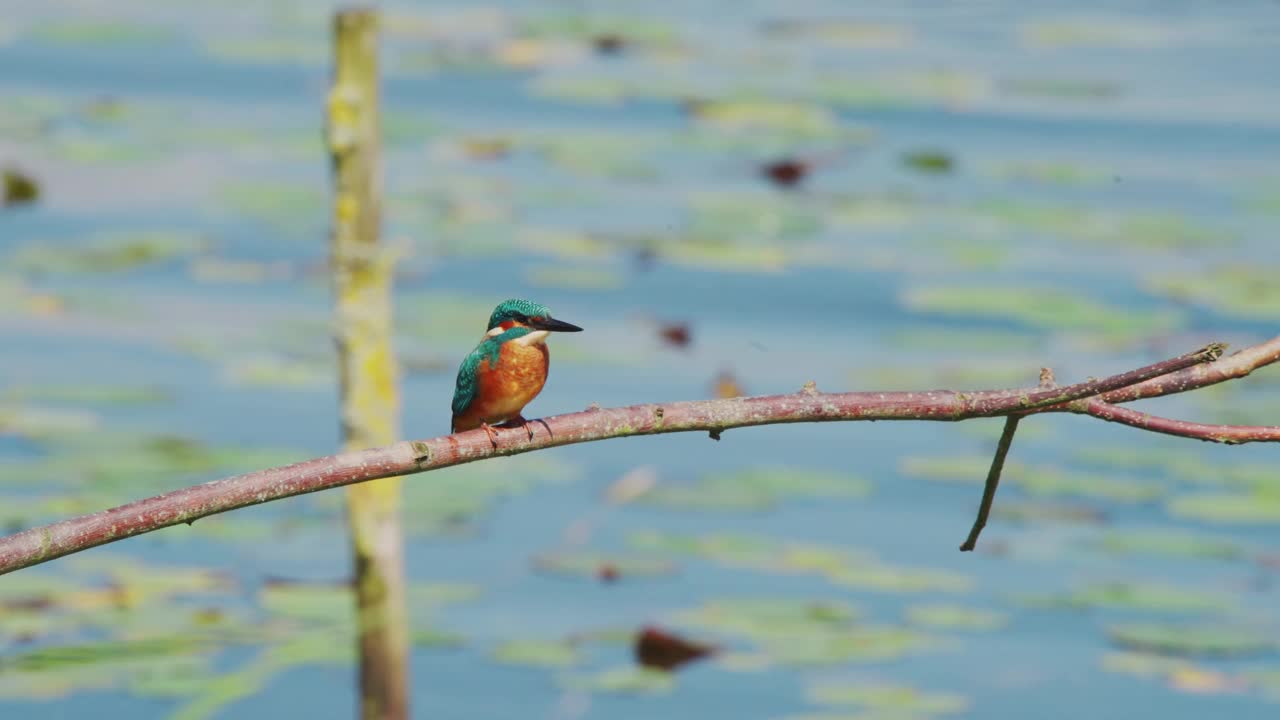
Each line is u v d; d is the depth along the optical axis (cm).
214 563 1204
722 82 2702
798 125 2478
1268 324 1709
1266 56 2895
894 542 1277
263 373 1549
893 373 1584
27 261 1847
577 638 1132
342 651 1062
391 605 959
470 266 1872
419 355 1598
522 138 2383
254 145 2295
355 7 894
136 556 1212
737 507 1336
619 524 1299
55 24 2908
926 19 3347
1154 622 1154
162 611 1112
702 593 1184
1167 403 1556
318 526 1284
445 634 1132
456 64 2773
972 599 1191
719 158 2330
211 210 2031
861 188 2208
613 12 3309
